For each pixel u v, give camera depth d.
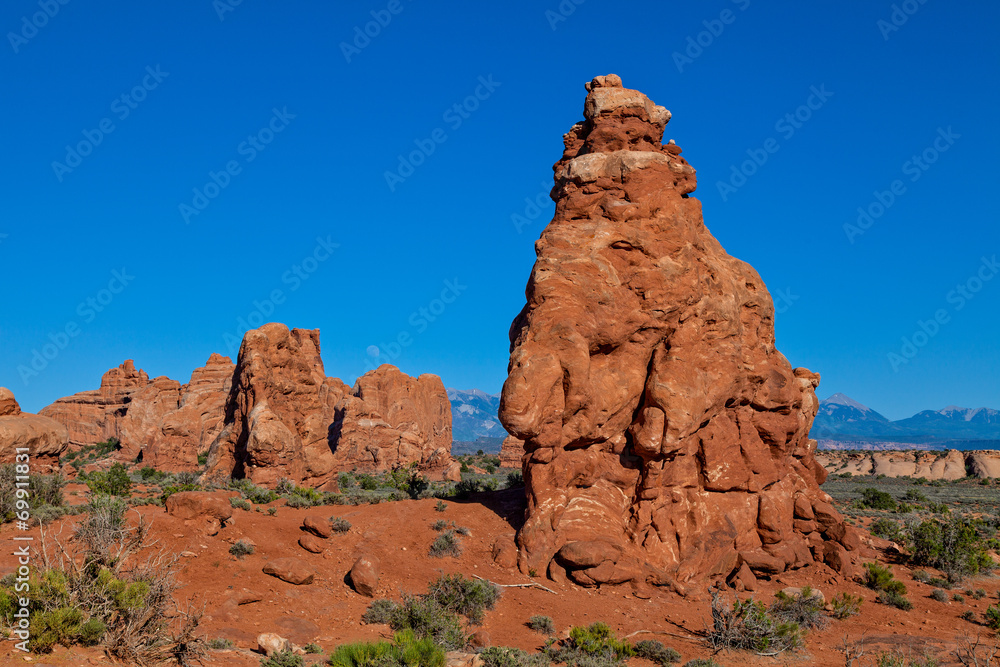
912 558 31.09
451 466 78.50
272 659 14.10
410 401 112.50
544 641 19.52
